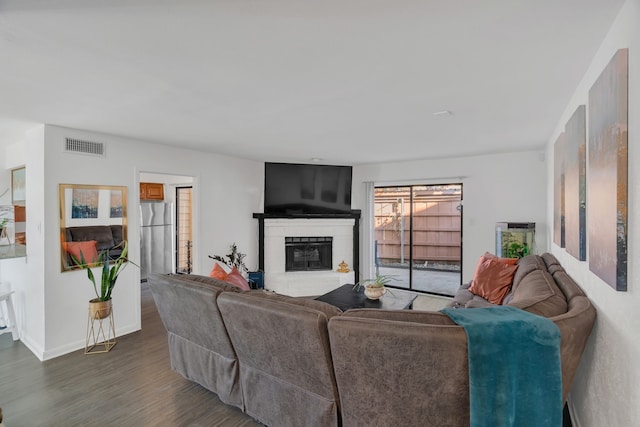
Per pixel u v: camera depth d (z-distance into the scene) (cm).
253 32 147
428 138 366
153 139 375
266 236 549
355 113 273
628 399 124
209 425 211
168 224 633
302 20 137
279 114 276
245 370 214
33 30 143
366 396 155
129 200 371
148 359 305
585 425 184
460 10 130
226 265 495
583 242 188
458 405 138
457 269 552
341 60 176
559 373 135
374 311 161
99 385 259
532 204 438
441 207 561
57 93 223
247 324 195
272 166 538
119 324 362
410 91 222
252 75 196
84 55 168
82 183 331
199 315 225
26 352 319
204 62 177
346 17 135
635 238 118
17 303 352
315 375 175
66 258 319
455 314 148
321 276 540
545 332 135
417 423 147
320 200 564
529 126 311
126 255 358
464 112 268
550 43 157
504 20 137
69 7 126
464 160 489
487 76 197
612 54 142
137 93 225
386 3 125
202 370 241
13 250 343
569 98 233
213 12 131
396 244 588
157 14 132
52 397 242
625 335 127
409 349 138
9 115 276
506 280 339
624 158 123
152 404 234
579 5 127
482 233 475
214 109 262
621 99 123
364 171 582
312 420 181
